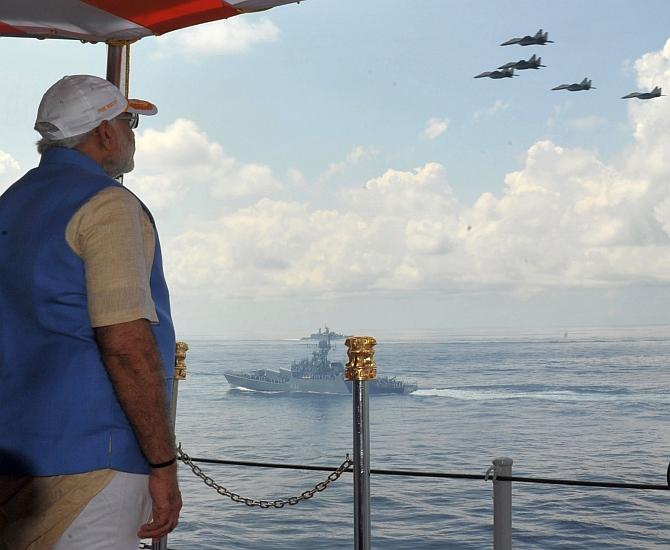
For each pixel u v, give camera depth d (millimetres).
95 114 1812
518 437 74875
